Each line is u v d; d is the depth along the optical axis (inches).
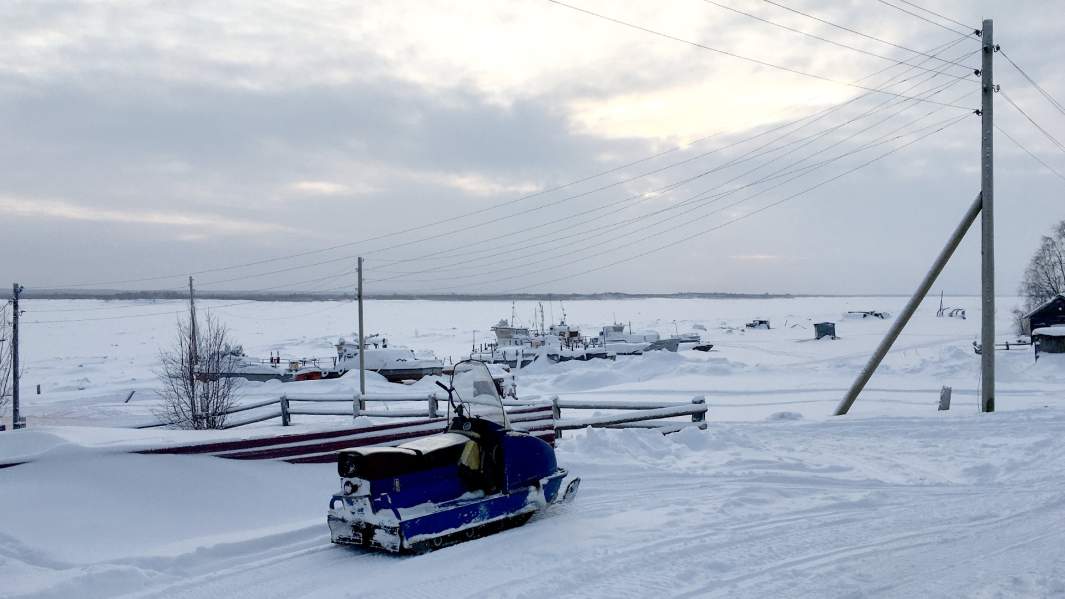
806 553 310.3
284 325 4864.7
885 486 448.5
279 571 307.0
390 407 1100.5
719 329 3752.5
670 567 293.1
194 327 1551.4
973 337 2529.5
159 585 291.0
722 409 925.2
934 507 388.8
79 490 364.2
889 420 679.7
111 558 313.0
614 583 276.5
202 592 283.4
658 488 441.4
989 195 783.7
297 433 440.5
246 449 422.0
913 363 1517.0
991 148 799.1
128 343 3582.7
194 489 386.6
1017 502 392.5
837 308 7258.9
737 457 522.3
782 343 2568.9
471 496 351.9
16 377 1181.1
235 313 6294.3
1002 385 1099.3
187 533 355.9
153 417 1087.0
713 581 277.1
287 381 1747.0
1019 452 526.9
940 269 792.9
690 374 1423.5
